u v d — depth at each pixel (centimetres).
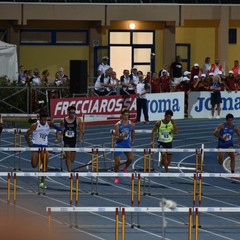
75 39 9619
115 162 5491
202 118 8406
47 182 5512
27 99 7869
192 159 6506
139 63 9800
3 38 9425
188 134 7575
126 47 9744
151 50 9800
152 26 9775
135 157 6425
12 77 8181
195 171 5791
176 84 8688
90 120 7538
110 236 4200
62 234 4191
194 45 9944
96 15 9481
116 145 5522
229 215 4747
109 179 5653
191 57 9962
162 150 5422
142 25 9750
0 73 8150
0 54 8150
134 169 5816
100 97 7569
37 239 4019
